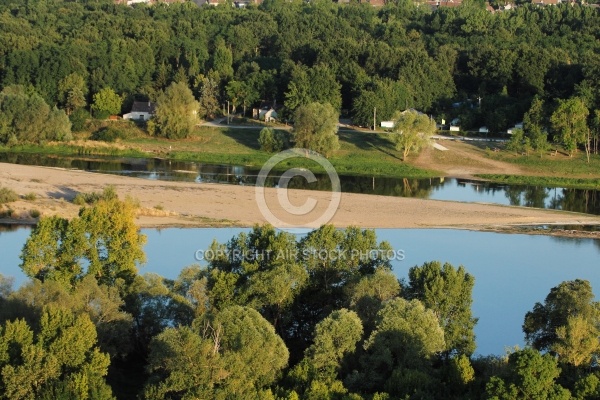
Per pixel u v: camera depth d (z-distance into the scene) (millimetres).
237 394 46781
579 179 139500
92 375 47219
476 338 67125
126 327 58312
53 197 110500
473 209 114688
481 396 49781
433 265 64125
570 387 51719
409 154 149875
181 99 157750
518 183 137750
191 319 61438
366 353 55094
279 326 63062
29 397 46531
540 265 88438
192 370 47438
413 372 51594
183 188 119000
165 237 92562
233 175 132375
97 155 148625
